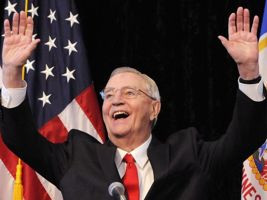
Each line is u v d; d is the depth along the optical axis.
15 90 5.24
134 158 5.38
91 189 5.12
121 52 10.19
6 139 5.30
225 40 5.12
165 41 10.23
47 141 5.46
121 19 10.25
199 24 10.26
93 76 10.11
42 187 7.85
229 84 10.14
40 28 8.45
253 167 7.39
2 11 9.80
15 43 5.25
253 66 5.07
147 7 10.30
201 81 10.18
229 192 9.91
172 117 10.10
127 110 5.55
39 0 8.56
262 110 5.05
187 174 5.20
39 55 8.34
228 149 5.19
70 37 8.52
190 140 5.41
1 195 7.78
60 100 8.23
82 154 5.39
